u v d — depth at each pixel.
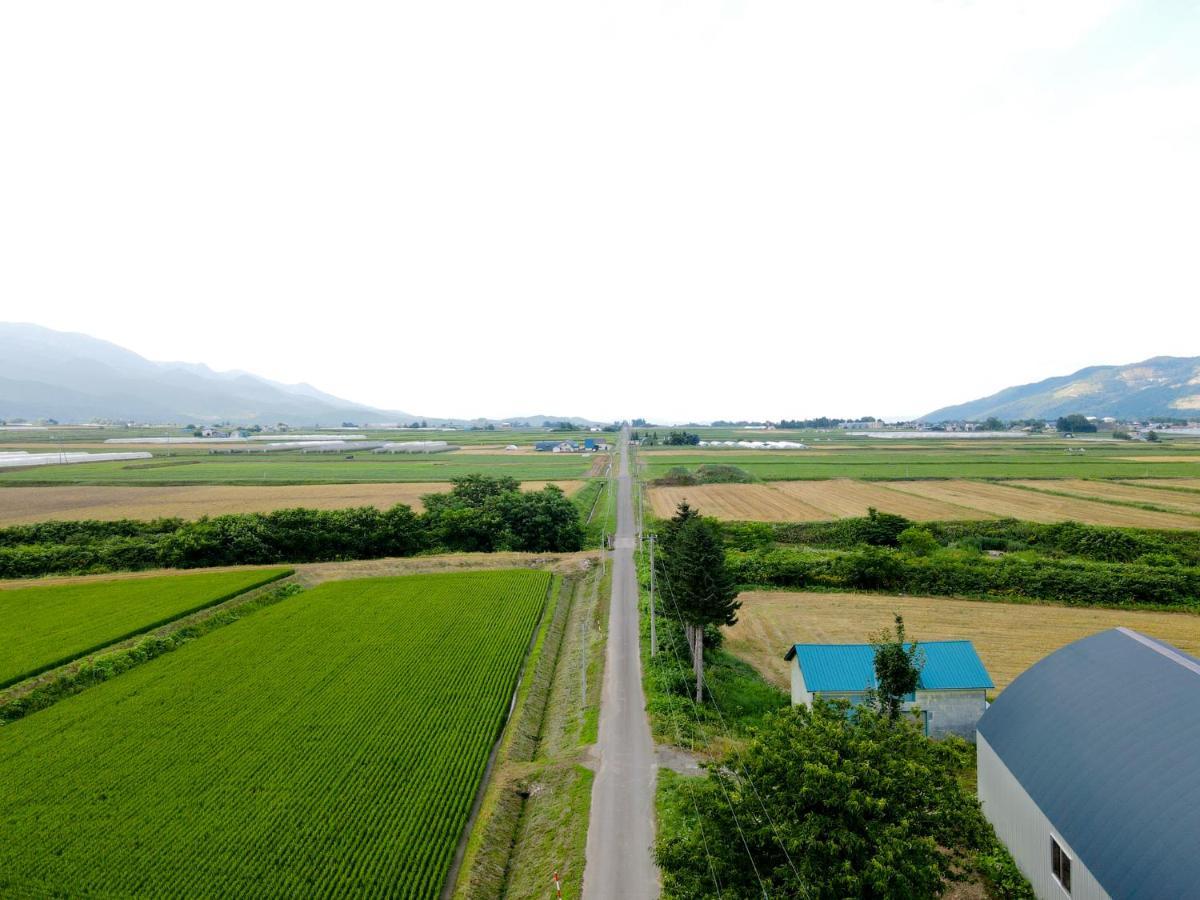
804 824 20.62
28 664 45.31
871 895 19.66
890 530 85.56
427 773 34.06
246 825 29.92
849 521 90.75
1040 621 57.78
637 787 32.25
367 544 85.44
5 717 40.25
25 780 33.38
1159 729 23.22
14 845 28.52
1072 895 22.58
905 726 28.56
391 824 30.03
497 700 42.06
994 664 48.41
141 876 26.69
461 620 57.22
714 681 46.44
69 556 77.19
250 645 51.56
